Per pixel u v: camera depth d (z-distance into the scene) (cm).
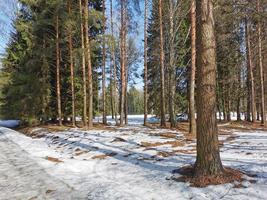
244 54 3547
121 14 2748
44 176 1052
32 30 2847
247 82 3409
